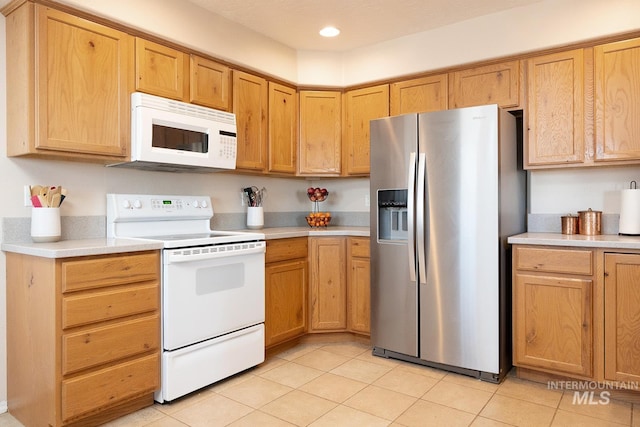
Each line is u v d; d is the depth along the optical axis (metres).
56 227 2.24
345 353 3.09
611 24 2.55
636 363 2.22
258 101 3.24
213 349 2.47
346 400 2.33
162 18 2.56
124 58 2.37
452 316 2.65
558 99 2.72
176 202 2.89
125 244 2.12
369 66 3.52
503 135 2.61
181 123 2.56
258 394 2.41
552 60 2.75
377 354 3.02
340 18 3.02
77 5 2.17
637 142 2.47
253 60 3.19
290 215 3.93
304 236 3.24
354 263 3.27
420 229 2.72
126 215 2.58
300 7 2.84
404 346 2.85
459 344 2.63
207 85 2.84
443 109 3.17
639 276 2.20
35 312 1.96
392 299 2.90
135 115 2.38
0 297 2.18
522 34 2.84
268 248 2.94
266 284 2.92
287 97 3.51
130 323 2.11
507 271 2.67
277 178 3.81
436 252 2.70
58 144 2.10
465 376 2.65
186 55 2.71
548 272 2.45
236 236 2.64
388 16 2.99
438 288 2.70
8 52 2.16
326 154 3.63
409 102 3.33
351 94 3.63
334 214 4.07
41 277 1.92
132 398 2.13
